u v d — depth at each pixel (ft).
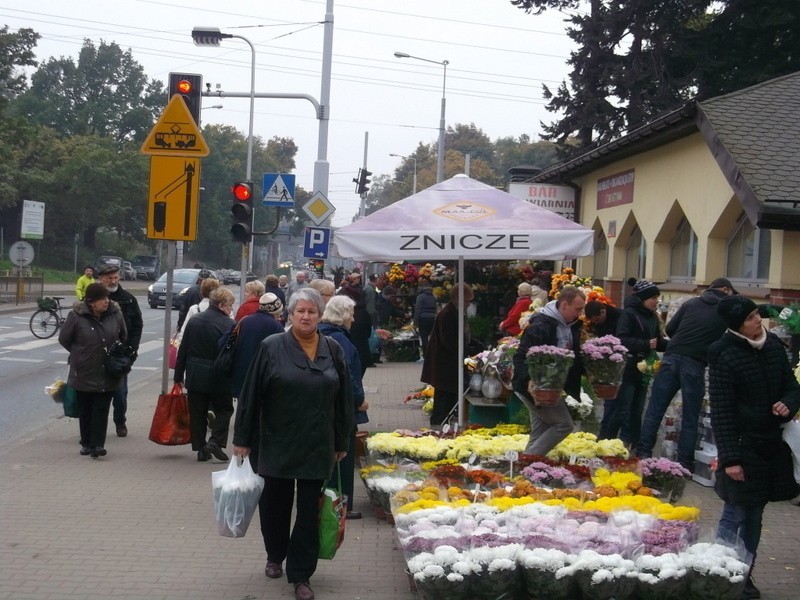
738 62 95.40
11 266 194.90
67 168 238.07
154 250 286.05
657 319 35.09
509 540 19.21
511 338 37.63
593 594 18.20
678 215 53.31
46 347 77.41
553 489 23.85
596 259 72.64
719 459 19.83
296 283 98.02
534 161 359.25
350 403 20.76
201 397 34.53
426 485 23.39
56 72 325.83
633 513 20.17
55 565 21.84
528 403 26.96
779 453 19.72
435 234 30.66
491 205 32.24
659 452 34.35
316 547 19.94
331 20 73.41
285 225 363.56
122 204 250.37
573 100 104.94
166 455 36.04
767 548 24.14
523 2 107.14
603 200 66.69
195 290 55.77
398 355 79.56
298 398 19.66
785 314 32.89
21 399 50.26
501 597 18.44
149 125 321.93
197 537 24.57
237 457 20.38
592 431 34.47
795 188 38.50
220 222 327.88
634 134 52.65
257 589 20.39
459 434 33.17
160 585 20.56
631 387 34.63
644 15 98.53
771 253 40.86
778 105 47.01
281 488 20.70
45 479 31.17
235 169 333.62
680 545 19.33
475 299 63.77
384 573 21.80
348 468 26.53
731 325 19.84
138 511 27.17
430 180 315.58
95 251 272.92
